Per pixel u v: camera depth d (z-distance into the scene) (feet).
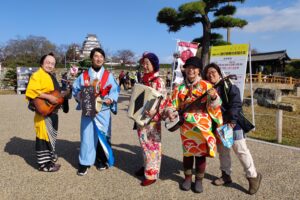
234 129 12.60
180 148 19.94
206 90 12.03
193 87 12.28
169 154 18.54
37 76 14.47
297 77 131.95
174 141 21.84
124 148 19.74
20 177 14.39
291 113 40.91
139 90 13.25
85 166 14.75
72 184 13.69
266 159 17.74
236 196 12.66
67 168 15.74
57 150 19.04
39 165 15.12
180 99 12.60
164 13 44.70
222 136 12.20
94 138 14.79
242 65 24.36
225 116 12.47
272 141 22.90
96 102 14.30
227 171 13.67
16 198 12.21
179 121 12.29
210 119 12.42
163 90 13.42
